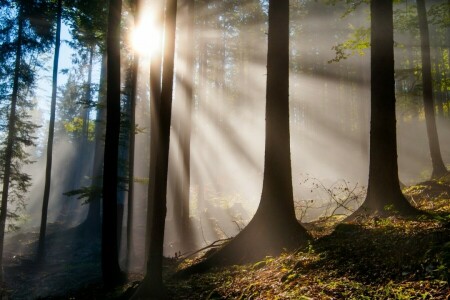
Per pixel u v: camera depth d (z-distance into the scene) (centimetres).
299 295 581
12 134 1714
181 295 759
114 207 1101
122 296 833
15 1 1758
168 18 822
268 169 941
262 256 870
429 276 508
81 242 2006
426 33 1534
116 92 1130
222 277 809
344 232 804
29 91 1794
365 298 511
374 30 998
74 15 1869
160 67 1330
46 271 1630
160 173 785
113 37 1136
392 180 936
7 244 2084
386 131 956
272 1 991
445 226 644
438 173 1427
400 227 727
